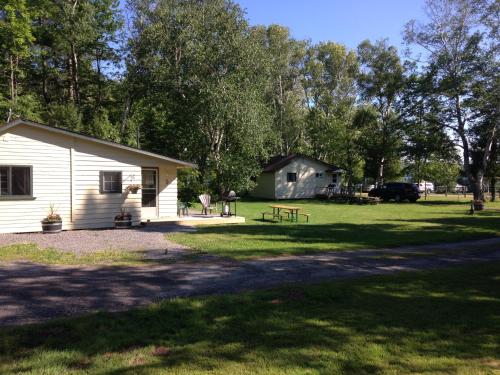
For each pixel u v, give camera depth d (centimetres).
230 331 506
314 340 477
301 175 3862
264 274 829
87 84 3519
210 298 642
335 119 4550
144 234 1383
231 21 2802
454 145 3603
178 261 941
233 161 2878
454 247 1221
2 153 1386
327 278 805
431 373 394
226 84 2677
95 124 2884
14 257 964
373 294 679
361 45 4678
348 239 1318
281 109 5169
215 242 1209
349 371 397
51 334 493
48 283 737
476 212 2483
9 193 1402
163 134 3300
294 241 1256
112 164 1603
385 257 1039
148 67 3091
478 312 585
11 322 538
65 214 1504
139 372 394
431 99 3447
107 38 3262
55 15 2919
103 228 1575
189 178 2627
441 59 3316
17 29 2355
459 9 3244
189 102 2873
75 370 398
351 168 4459
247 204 3081
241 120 2722
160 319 548
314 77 5922
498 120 3192
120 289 704
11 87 2816
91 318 547
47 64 3331
